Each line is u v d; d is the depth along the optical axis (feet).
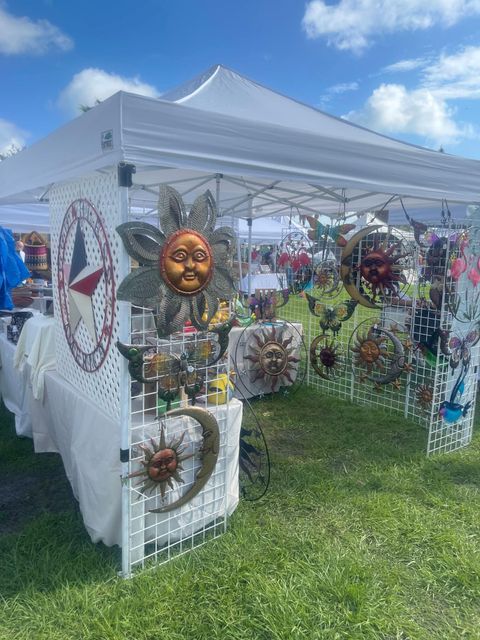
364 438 13.07
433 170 9.67
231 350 15.06
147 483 7.24
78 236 8.34
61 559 7.57
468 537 8.59
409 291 13.34
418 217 21.56
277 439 13.02
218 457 8.26
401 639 6.34
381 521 8.97
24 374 11.76
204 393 8.18
